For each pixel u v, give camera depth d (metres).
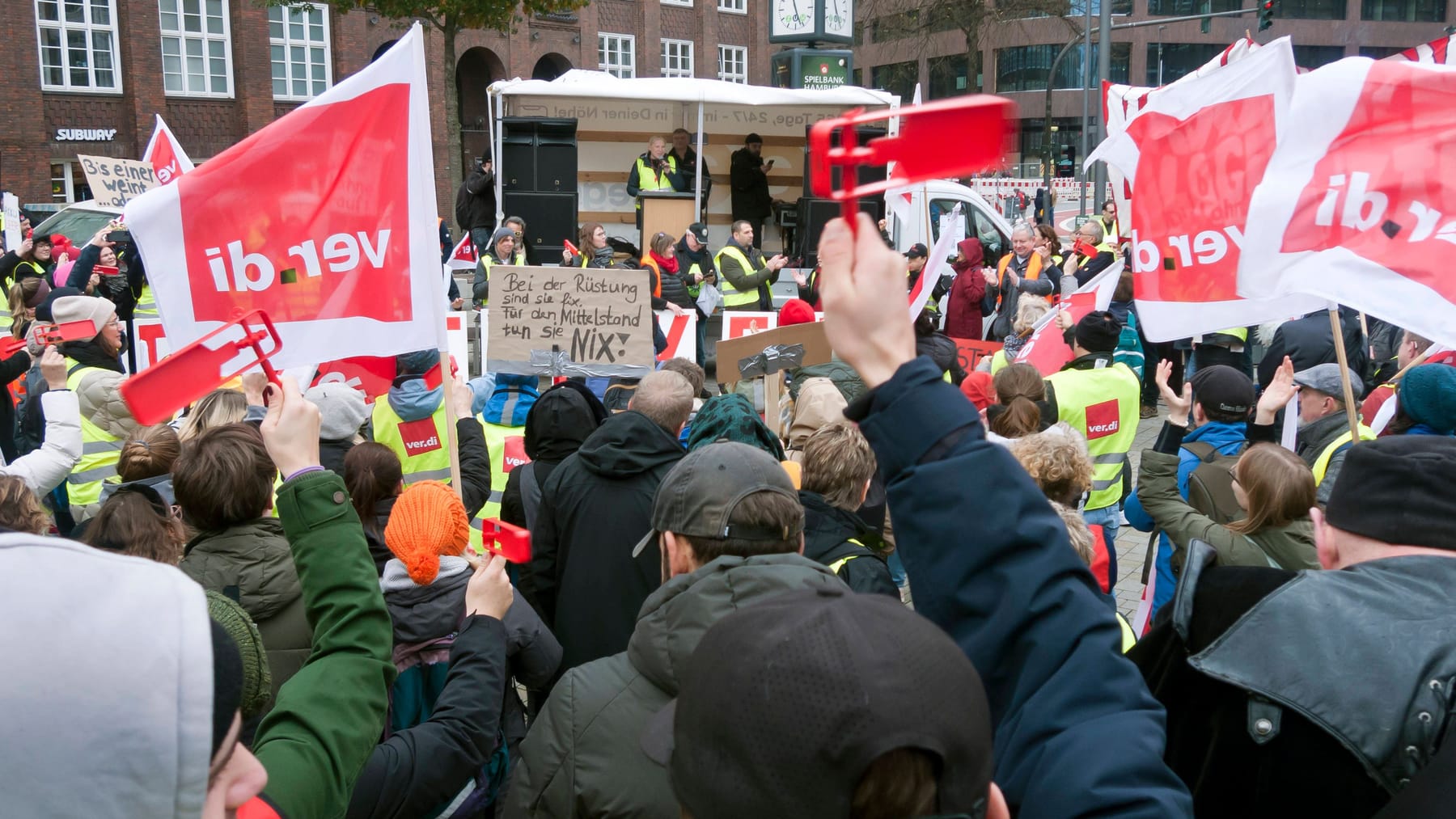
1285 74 3.62
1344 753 1.70
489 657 2.36
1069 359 7.05
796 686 1.04
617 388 6.10
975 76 39.59
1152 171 4.03
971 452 1.41
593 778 2.06
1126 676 1.41
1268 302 3.91
